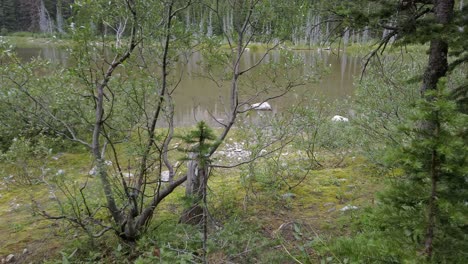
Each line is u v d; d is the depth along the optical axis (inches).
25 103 167.3
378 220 83.8
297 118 241.0
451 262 72.9
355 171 236.2
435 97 76.1
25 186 211.9
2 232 167.2
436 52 162.4
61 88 138.9
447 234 75.6
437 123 72.3
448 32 147.3
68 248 146.6
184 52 147.6
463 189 74.5
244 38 164.6
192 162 145.3
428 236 76.2
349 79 643.5
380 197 85.6
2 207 194.4
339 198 196.5
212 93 575.2
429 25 152.9
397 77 256.7
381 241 82.0
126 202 143.6
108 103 148.4
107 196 138.1
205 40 149.4
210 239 136.3
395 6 164.7
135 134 154.0
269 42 164.2
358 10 159.5
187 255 120.0
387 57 275.0
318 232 157.9
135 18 127.5
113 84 135.6
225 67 169.0
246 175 217.3
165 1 132.6
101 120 133.8
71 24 122.3
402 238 81.4
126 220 143.5
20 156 162.9
